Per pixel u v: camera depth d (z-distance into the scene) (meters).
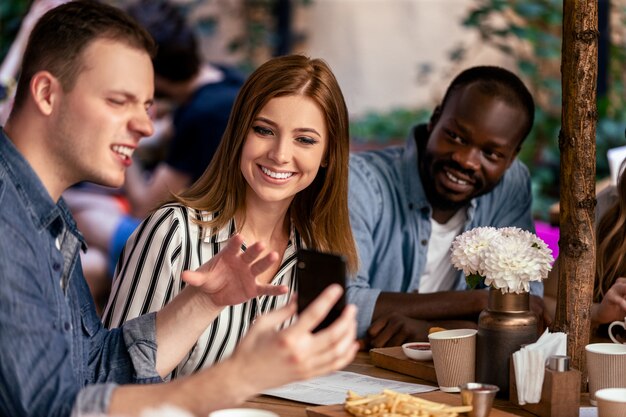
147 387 1.65
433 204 3.33
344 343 1.57
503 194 3.46
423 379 2.47
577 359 2.36
